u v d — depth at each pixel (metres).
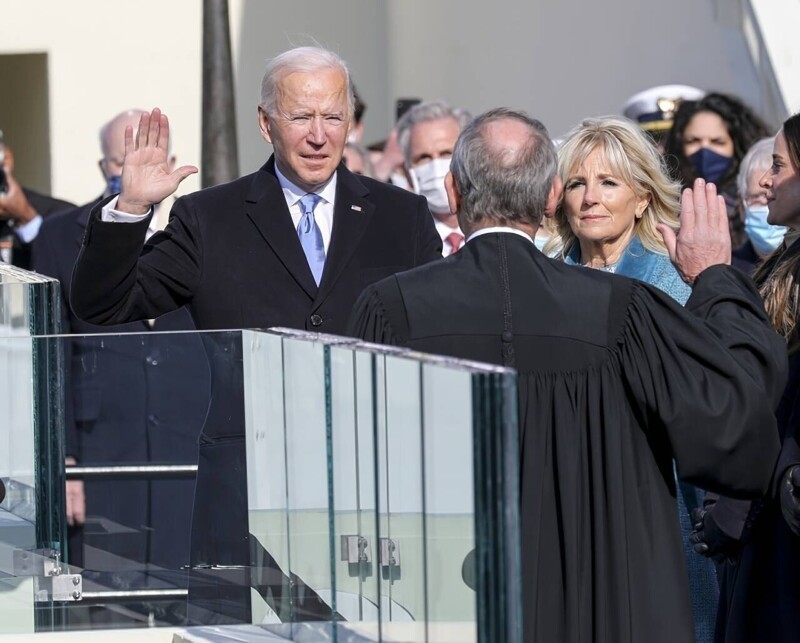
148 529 9.66
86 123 25.95
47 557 9.83
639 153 12.26
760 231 16.53
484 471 7.50
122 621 9.73
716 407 9.19
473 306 9.43
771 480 10.08
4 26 25.91
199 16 25.75
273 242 11.71
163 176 10.98
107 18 25.83
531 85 23.39
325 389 8.48
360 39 25.81
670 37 22.39
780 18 21.66
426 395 7.79
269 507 9.24
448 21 24.28
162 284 11.61
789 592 10.29
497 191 9.56
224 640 9.44
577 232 12.40
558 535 9.35
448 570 7.74
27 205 20.03
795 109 20.86
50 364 9.73
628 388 9.41
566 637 9.30
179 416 9.57
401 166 21.31
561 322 9.39
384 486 8.16
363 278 11.76
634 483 9.39
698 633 11.71
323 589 8.68
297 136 11.48
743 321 9.66
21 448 9.81
